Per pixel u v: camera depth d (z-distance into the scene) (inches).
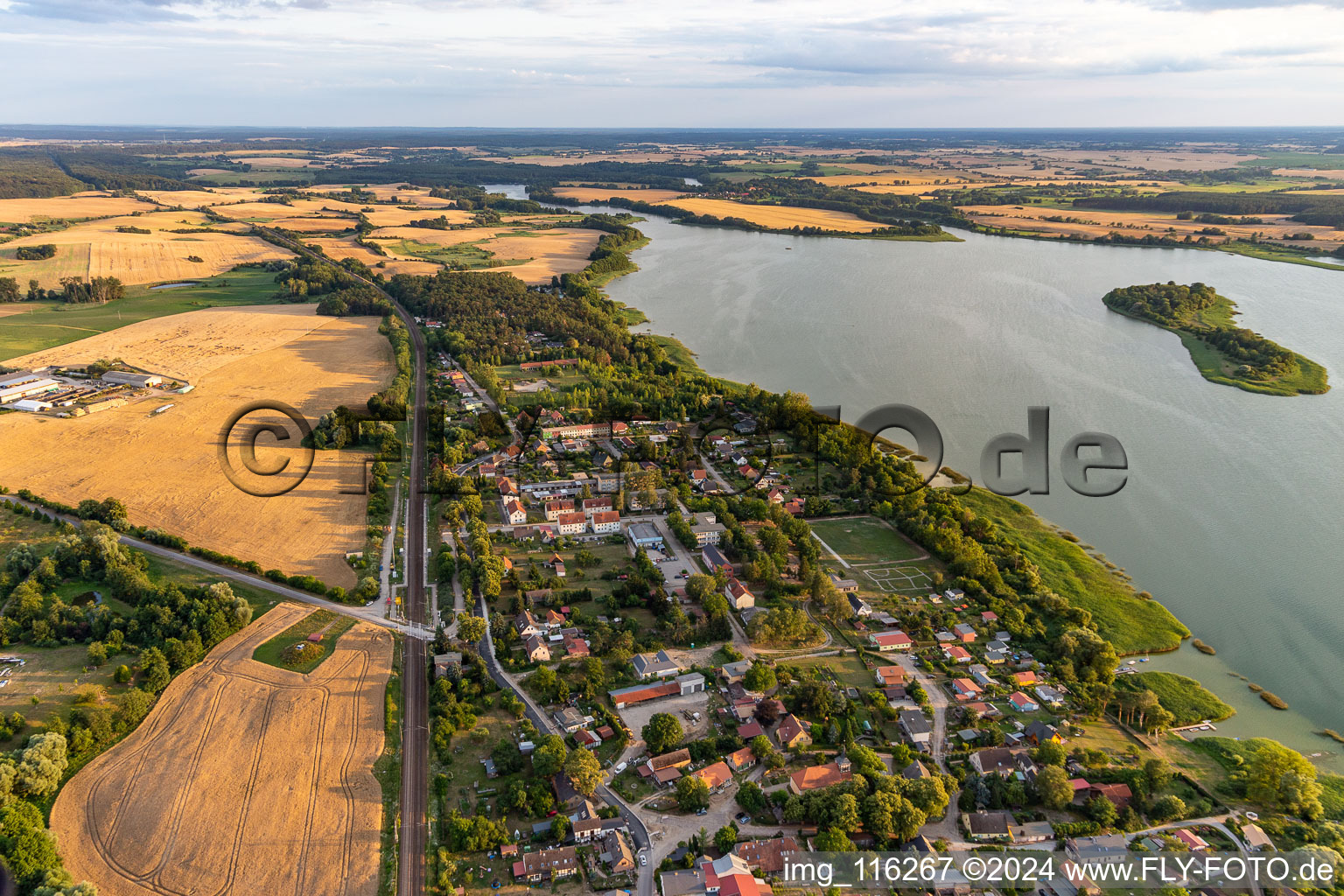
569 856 5290.4
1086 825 5585.6
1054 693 6998.0
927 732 6496.1
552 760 5949.8
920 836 5526.6
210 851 5260.8
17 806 5339.6
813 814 5600.4
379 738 6318.9
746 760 6186.0
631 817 5713.6
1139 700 6643.7
